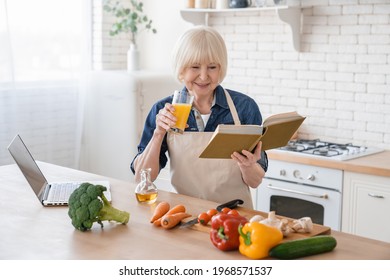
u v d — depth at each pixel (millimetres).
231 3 4176
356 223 3387
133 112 4582
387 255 1828
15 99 4496
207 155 2164
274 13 4234
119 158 4738
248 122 2680
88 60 4973
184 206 2381
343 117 3988
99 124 4875
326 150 3666
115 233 2041
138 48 5230
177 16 4902
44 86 4711
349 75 3926
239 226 1808
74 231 2066
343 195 3426
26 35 4543
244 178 2568
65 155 4953
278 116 2195
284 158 3621
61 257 1804
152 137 2611
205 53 2445
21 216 2258
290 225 2033
